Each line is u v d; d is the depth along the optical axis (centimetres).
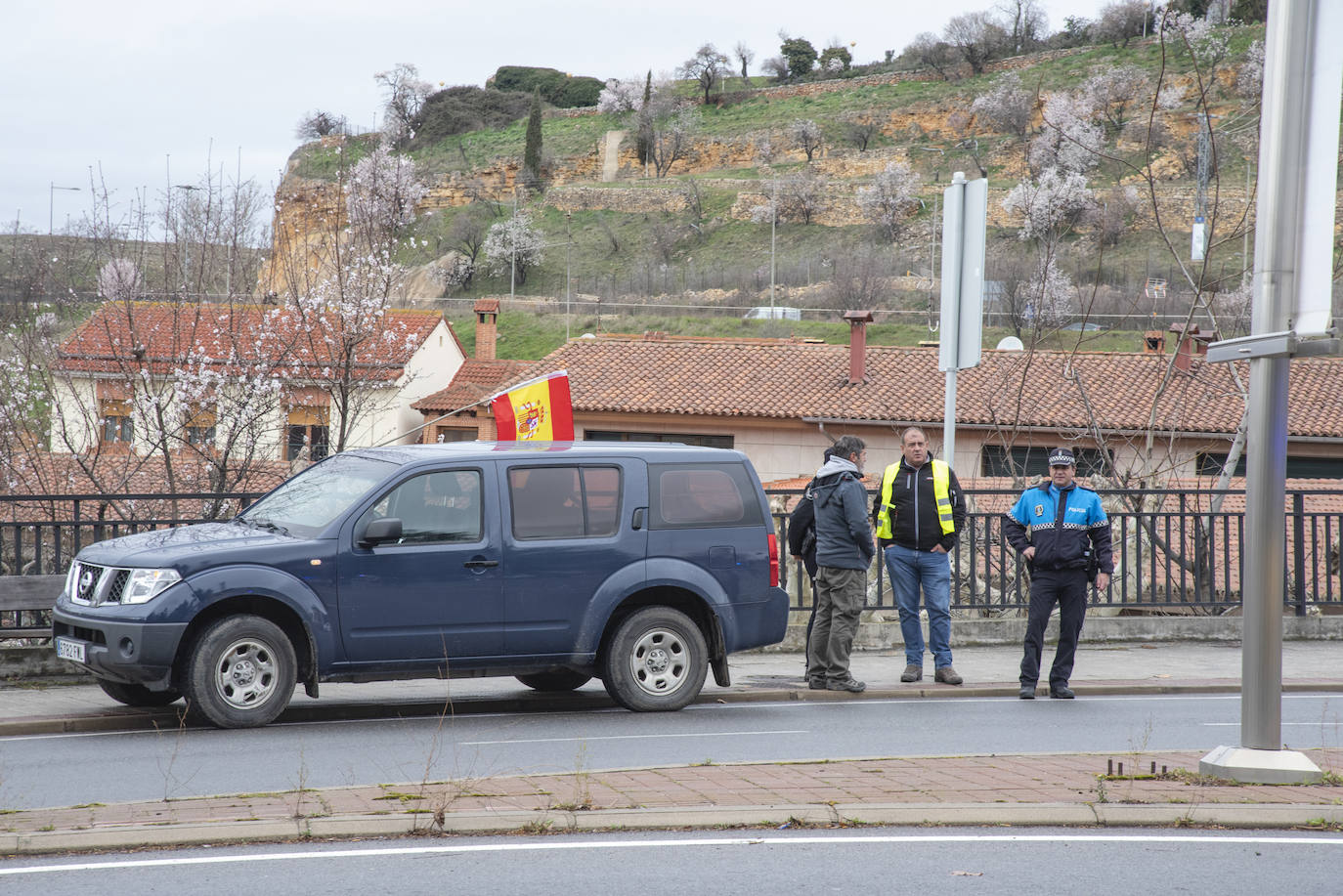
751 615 1016
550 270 13025
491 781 685
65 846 558
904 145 14588
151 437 2050
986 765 734
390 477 941
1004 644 1390
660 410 3881
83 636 895
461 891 496
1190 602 1454
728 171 15200
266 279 2233
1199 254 2623
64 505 1766
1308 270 678
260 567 892
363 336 2223
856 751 807
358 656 914
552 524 970
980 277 1243
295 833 577
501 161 15538
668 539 995
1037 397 3647
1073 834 593
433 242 13450
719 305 10506
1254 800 635
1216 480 1877
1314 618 1428
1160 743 846
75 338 2086
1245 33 9525
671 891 498
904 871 528
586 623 966
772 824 603
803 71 18850
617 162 16012
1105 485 1997
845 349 4216
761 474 3888
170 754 791
